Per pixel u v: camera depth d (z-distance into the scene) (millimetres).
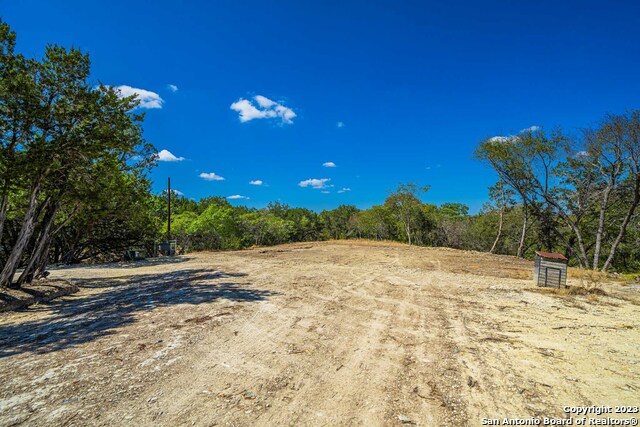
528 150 20797
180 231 30750
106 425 2947
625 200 17953
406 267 13906
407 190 38656
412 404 3328
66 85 8305
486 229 35125
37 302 7758
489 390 3576
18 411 3160
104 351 4645
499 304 7457
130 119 9219
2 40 7523
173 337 5199
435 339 5207
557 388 3588
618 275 11688
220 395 3492
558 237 26016
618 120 15633
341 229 72562
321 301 7703
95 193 9938
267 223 45000
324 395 3512
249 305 7188
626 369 4031
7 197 8211
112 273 12695
